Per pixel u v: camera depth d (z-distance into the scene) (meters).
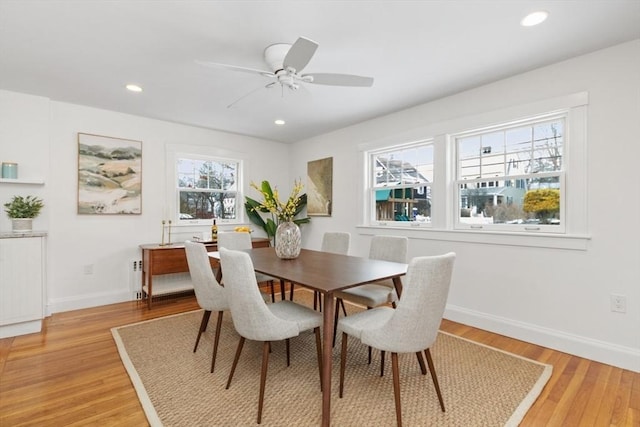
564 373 2.14
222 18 1.92
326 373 1.61
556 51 2.33
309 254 2.96
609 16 1.90
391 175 3.95
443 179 3.28
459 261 3.14
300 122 4.17
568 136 2.48
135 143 3.90
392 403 1.81
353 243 4.30
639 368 2.14
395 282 2.35
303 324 1.87
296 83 2.44
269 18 1.92
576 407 1.77
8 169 3.02
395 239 2.88
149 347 2.53
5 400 1.83
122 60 2.46
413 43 2.21
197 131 4.44
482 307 2.96
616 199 2.25
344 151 4.44
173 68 2.59
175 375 2.10
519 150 2.85
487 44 2.23
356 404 1.80
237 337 2.75
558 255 2.52
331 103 3.42
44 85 2.96
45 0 1.74
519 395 1.88
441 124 3.28
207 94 3.17
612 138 2.26
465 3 1.79
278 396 1.88
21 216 3.01
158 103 3.45
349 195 4.37
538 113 2.60
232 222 4.86
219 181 4.78
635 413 1.71
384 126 3.87
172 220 4.22
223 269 1.84
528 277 2.68
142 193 3.98
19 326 2.78
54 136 3.38
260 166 5.12
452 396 1.87
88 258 3.62
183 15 1.89
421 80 2.83
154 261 3.61
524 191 2.81
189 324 3.05
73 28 2.02
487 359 2.33
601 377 2.08
